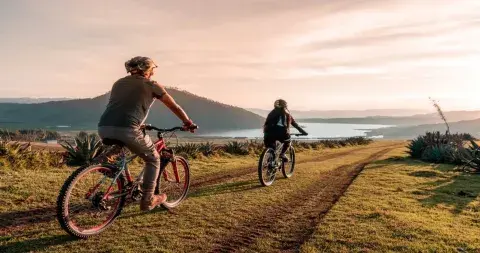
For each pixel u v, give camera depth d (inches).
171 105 197.9
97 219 198.8
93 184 184.9
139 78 188.7
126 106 183.5
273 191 319.3
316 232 195.0
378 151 1178.6
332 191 329.4
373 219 220.8
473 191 335.0
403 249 171.8
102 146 472.1
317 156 869.8
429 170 497.0
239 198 282.8
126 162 198.7
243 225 212.1
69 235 182.2
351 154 981.8
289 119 366.9
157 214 224.1
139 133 188.1
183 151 652.7
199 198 275.1
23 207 229.6
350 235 190.4
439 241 183.8
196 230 198.5
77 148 460.4
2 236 177.3
